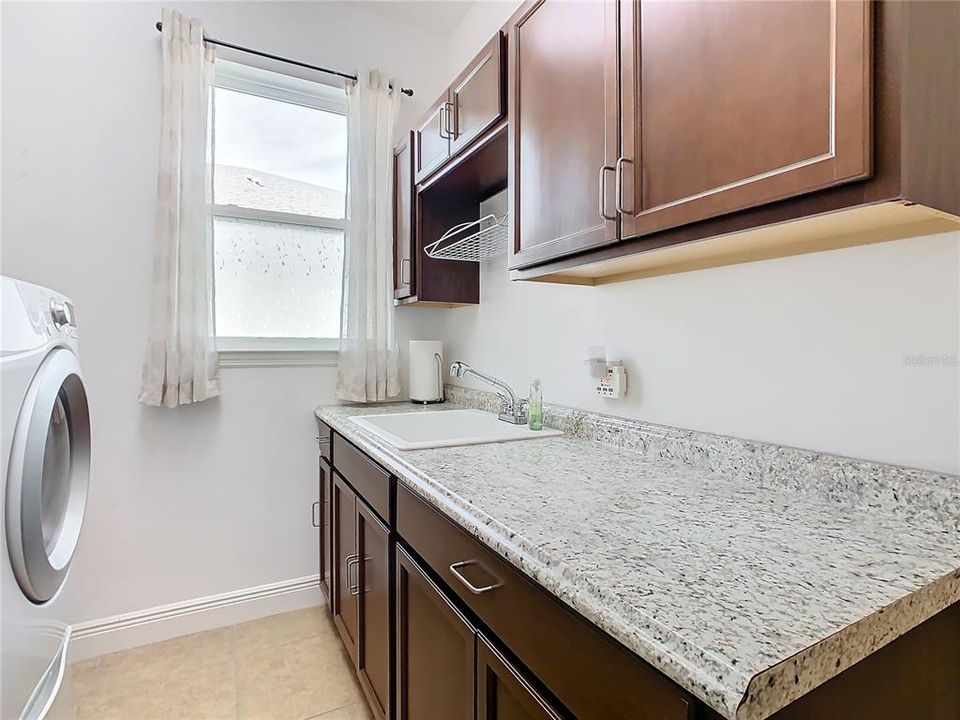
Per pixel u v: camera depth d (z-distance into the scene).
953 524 0.72
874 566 0.61
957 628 0.65
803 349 0.94
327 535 2.06
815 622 0.48
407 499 1.15
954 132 0.64
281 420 2.23
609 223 0.97
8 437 0.92
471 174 1.81
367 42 2.38
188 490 2.05
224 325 2.20
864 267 0.84
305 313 2.35
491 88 1.40
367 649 1.46
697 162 0.79
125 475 1.94
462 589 0.89
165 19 1.90
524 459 1.21
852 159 0.59
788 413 0.97
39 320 1.10
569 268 1.19
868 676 0.54
